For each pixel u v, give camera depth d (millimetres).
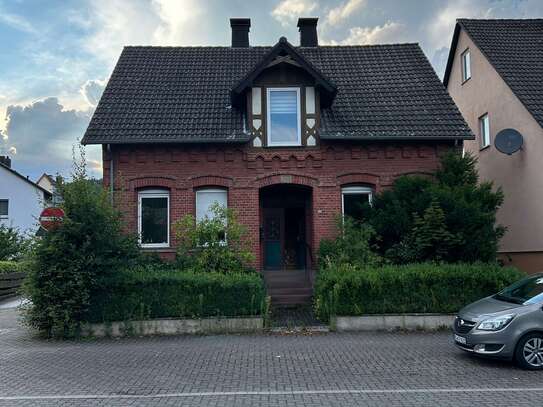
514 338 9219
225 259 15383
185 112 18109
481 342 9414
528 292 10172
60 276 12672
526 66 20109
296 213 19297
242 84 17125
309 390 8125
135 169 17312
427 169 17531
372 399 7613
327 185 17422
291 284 17016
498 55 20750
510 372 9078
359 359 10102
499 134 18656
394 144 17547
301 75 17547
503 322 9336
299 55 17031
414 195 15875
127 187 17234
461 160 16719
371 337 12242
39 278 12758
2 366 10047
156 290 13109
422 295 13117
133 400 7754
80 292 12742
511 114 19750
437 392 7922
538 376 8820
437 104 18422
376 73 20078
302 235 19219
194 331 13039
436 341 11719
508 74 19688
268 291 16375
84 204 13094
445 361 9867
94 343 12242
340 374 9031
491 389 8062
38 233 13141
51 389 8414
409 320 13047
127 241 13836
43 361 10422
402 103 18500
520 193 19172
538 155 17969
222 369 9492
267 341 11930
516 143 18469
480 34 22234
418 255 14930
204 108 18359
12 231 27609
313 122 17469
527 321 9273
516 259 19344
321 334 12688
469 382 8469
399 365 9602
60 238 12766
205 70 20391
